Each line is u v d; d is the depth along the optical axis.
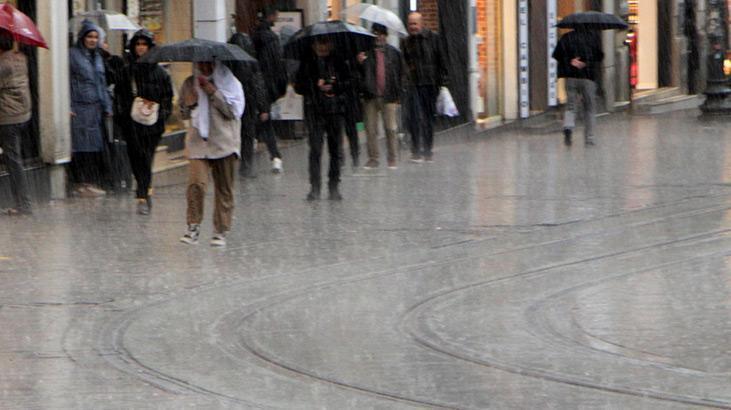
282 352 20.89
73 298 25.17
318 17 57.09
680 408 17.58
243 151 44.53
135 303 24.73
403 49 50.12
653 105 81.94
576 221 34.62
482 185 42.69
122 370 19.81
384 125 47.94
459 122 65.56
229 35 52.41
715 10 70.88
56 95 39.44
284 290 25.88
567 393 18.34
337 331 22.36
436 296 25.22
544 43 73.56
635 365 19.84
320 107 38.47
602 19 56.91
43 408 17.78
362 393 18.48
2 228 33.88
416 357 20.55
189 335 22.16
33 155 39.34
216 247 30.92
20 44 37.66
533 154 53.78
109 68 41.22
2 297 25.25
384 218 35.38
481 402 17.95
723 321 22.81
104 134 40.62
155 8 48.91
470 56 66.25
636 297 24.92
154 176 46.44
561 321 22.97
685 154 52.53
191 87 30.88
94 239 32.19
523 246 30.84
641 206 37.38
